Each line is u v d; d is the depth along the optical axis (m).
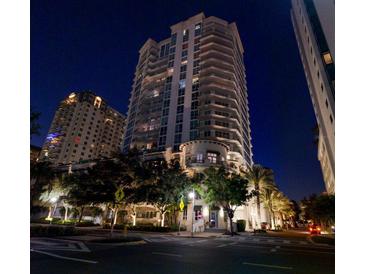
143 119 70.44
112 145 132.62
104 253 10.90
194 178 33.44
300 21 42.88
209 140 45.28
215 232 33.12
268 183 47.16
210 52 66.88
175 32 80.25
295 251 14.41
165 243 16.92
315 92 39.22
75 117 119.12
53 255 9.82
